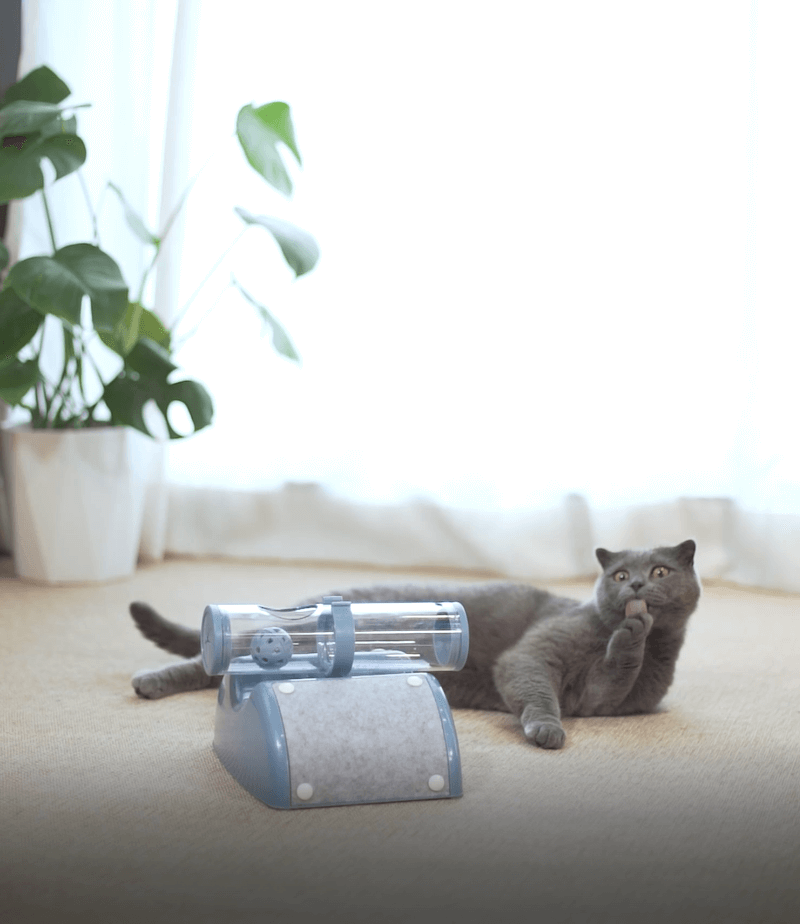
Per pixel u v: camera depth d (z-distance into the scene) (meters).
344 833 1.49
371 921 1.32
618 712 1.90
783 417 2.68
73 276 2.33
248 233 2.87
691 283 2.74
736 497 2.74
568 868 1.42
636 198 2.75
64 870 1.40
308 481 2.89
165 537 2.96
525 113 2.77
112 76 2.85
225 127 2.87
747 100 2.69
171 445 2.94
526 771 1.67
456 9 2.79
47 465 2.61
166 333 2.65
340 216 2.84
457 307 2.81
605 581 1.87
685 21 2.73
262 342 2.87
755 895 1.37
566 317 2.77
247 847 1.46
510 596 1.99
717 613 2.51
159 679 1.92
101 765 1.67
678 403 2.76
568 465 2.79
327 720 1.58
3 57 2.98
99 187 2.87
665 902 1.36
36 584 2.66
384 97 2.82
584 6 2.75
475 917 1.33
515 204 2.78
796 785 1.63
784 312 2.68
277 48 2.85
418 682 1.64
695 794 1.60
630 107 2.75
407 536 2.87
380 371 2.85
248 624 1.67
